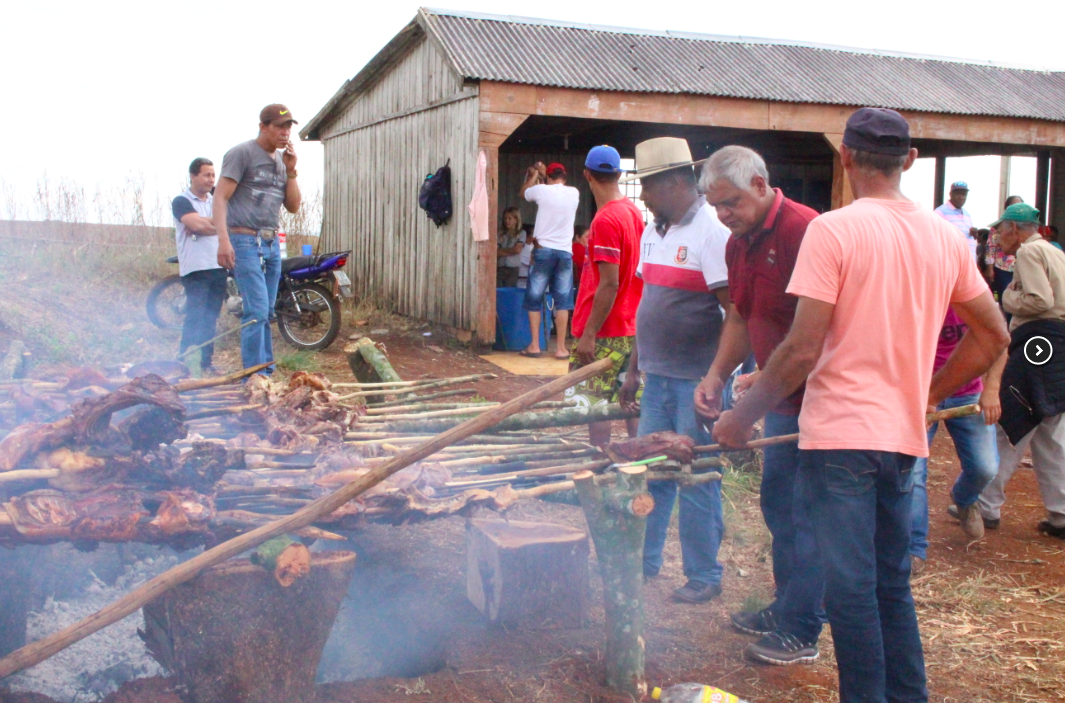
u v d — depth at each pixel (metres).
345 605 3.79
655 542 4.08
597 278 4.71
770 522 3.55
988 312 2.80
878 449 2.58
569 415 3.71
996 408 4.41
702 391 3.49
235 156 6.32
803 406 2.75
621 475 3.00
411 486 2.98
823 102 10.24
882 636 2.82
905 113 10.73
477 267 9.65
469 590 3.85
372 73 12.28
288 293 9.38
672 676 3.28
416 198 11.22
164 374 3.99
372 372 5.32
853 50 12.30
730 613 3.82
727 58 11.03
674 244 3.75
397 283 11.95
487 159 9.34
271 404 3.50
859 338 2.60
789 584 3.40
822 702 3.13
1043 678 3.40
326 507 2.56
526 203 14.70
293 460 3.20
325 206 14.79
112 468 2.59
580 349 4.45
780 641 3.41
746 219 3.12
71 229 12.34
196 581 2.66
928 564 4.60
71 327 8.46
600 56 10.27
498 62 9.49
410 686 3.07
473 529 3.78
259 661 2.76
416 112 11.06
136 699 2.73
